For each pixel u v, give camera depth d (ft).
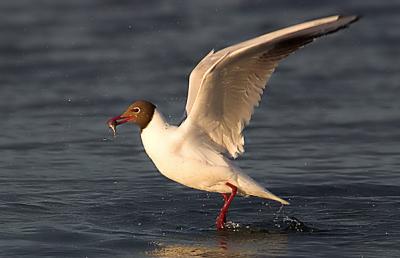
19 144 55.42
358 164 51.08
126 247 36.96
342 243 37.37
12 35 85.71
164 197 44.68
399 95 66.85
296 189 45.96
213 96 37.27
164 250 36.60
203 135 38.83
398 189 45.88
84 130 58.75
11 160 51.98
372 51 80.18
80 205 43.19
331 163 51.26
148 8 95.81
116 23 90.27
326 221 40.78
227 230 39.50
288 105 65.05
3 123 60.39
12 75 73.77
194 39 84.17
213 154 38.81
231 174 38.81
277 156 52.85
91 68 75.25
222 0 97.86
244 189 39.22
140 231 39.24
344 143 55.62
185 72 73.72
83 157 52.80
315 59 78.13
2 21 90.74
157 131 38.99
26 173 49.24
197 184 39.47
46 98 66.85
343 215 41.65
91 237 38.22
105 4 97.50
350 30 86.12
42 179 48.03
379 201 43.80
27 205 43.01
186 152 38.68
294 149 54.34
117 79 72.02
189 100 38.58
